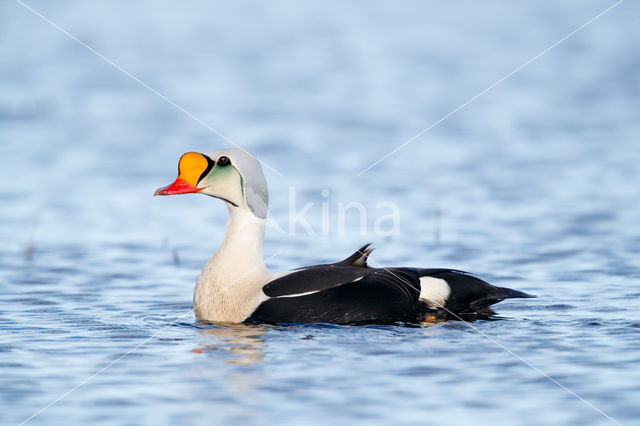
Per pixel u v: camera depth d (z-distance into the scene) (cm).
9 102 2888
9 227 1614
